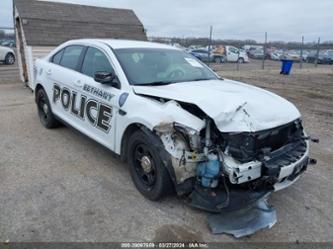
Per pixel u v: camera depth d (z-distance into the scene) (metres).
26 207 3.31
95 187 3.78
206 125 3.06
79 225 3.06
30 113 7.05
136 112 3.46
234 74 17.16
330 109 8.30
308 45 33.81
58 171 4.17
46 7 10.96
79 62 4.78
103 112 4.02
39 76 5.76
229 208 3.02
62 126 5.99
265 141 3.13
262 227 3.11
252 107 3.19
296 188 3.94
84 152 4.83
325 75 17.41
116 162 4.50
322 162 4.75
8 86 10.87
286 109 3.49
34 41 9.55
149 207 3.39
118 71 3.95
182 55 4.86
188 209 3.37
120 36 11.73
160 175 3.25
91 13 11.98
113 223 3.11
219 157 3.00
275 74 17.53
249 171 2.94
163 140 3.17
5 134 5.56
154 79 3.99
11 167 4.25
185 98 3.26
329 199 3.71
